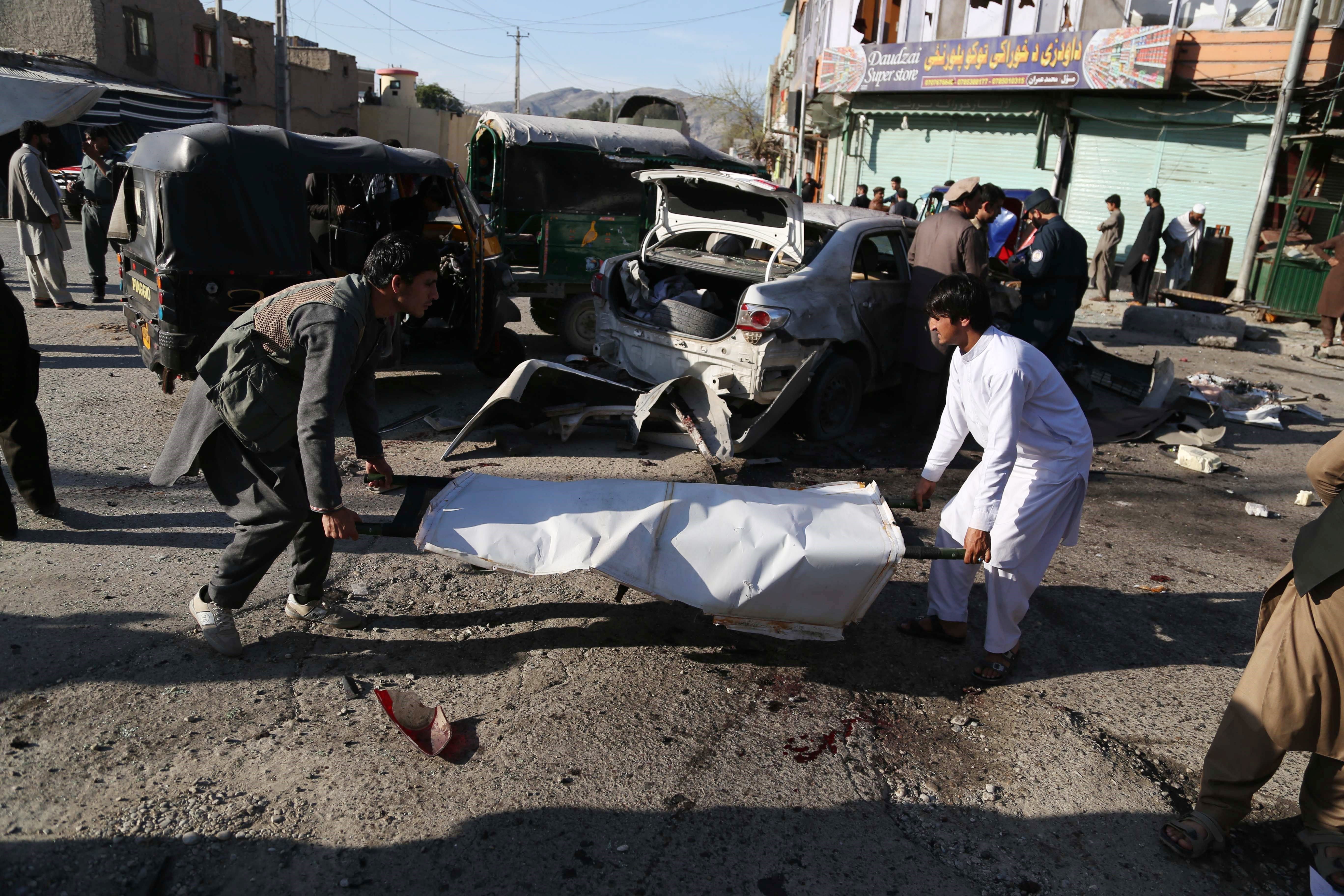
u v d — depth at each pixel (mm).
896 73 17938
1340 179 14039
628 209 9180
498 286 6879
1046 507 3180
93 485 4828
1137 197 16031
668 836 2543
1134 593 4367
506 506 3201
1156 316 11609
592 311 9172
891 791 2816
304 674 3213
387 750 2830
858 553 3021
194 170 5344
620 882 2365
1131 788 2885
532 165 8664
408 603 3789
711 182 6363
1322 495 2469
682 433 6148
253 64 32281
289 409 2918
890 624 3881
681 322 6156
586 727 3000
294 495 2984
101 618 3473
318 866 2357
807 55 24750
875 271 6777
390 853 2416
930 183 18578
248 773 2684
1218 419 7469
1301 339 11727
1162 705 3387
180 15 28125
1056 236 6957
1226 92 14664
